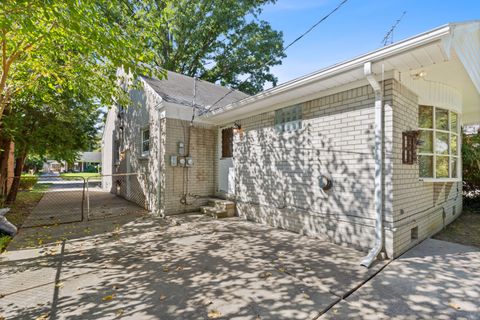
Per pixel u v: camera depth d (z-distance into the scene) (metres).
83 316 2.35
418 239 4.37
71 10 2.80
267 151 6.01
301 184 5.16
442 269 3.32
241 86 20.25
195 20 16.00
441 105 4.82
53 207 8.36
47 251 4.15
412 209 4.21
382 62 3.48
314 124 4.91
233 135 7.18
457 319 2.27
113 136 13.10
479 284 2.91
